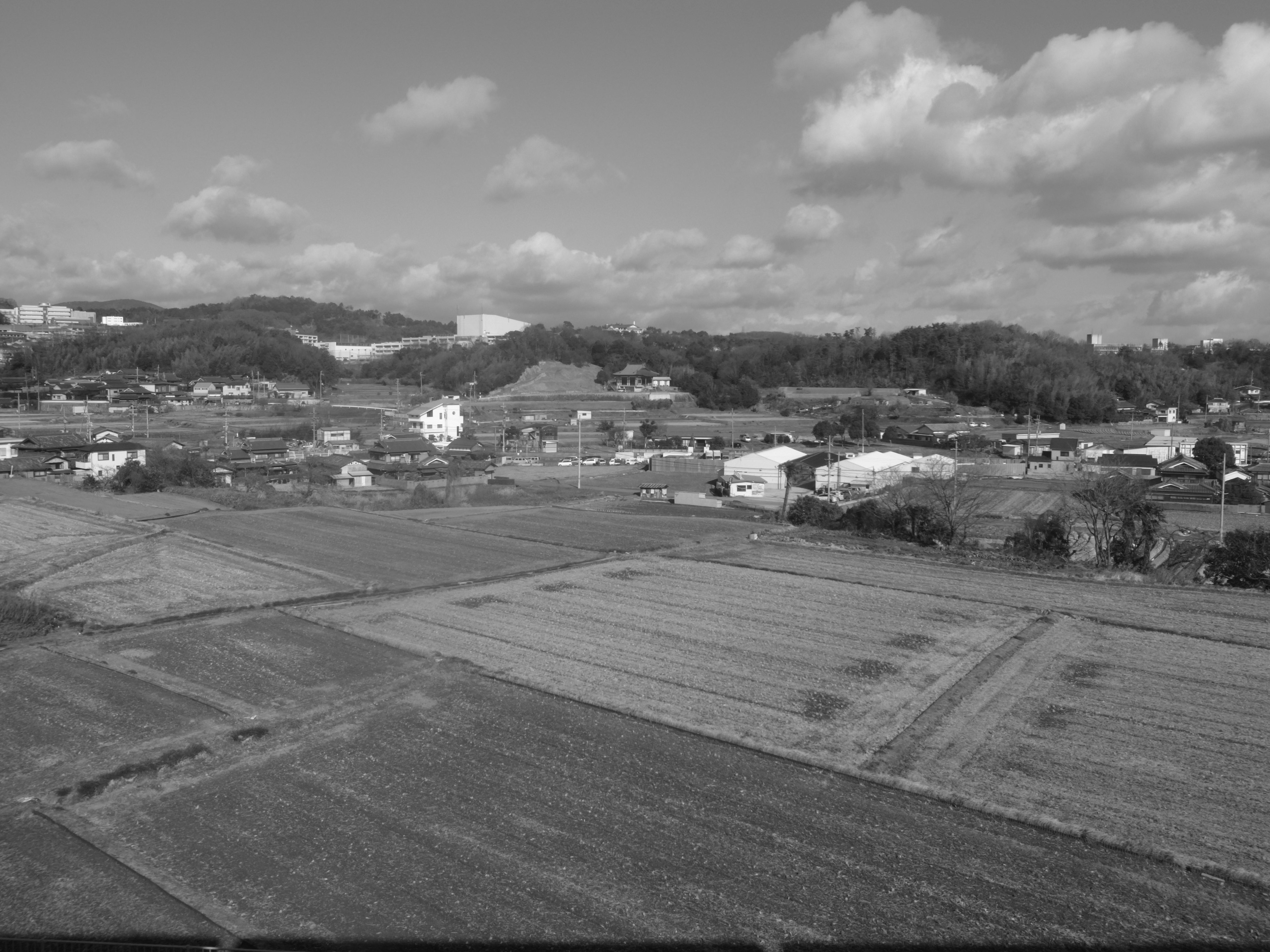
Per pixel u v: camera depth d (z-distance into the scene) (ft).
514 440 341.41
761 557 126.11
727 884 44.11
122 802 52.39
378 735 62.28
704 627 90.68
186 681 73.46
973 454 297.12
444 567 118.62
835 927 40.70
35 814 51.03
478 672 75.97
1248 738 62.90
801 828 49.78
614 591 105.60
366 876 44.65
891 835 49.11
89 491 178.09
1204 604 100.07
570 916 41.37
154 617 92.02
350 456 267.59
